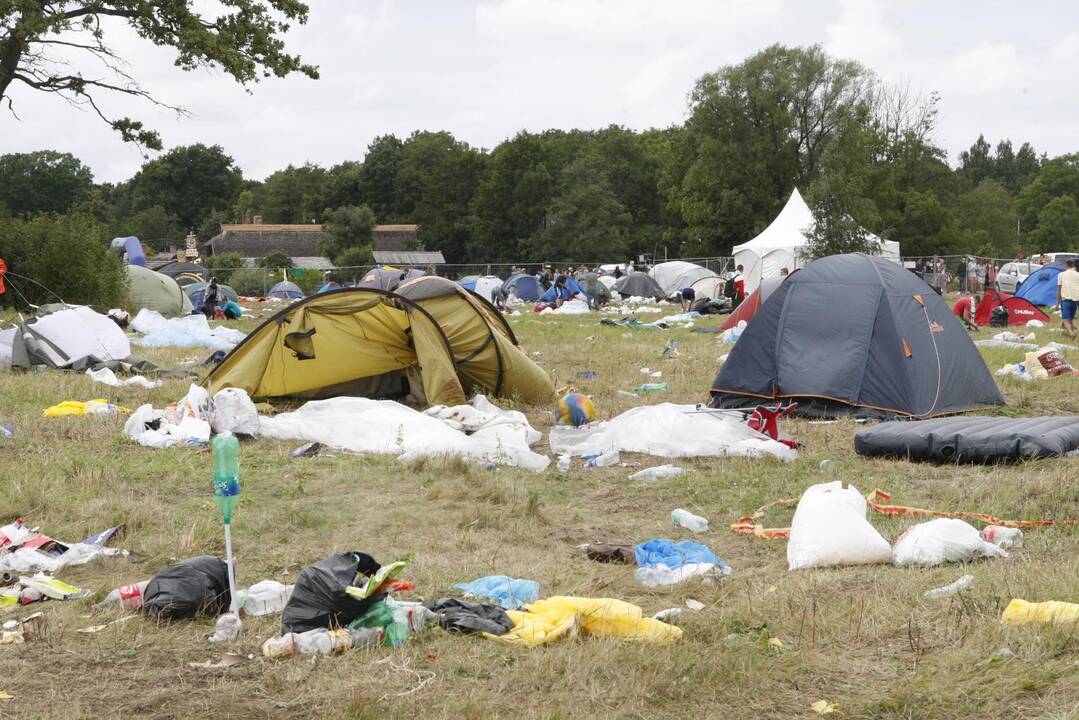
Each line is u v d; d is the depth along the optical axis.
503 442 11.36
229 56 32.16
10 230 31.03
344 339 14.45
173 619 6.11
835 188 41.88
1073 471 9.59
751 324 14.28
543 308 38.69
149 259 73.81
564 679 5.13
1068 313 24.03
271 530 8.23
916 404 13.16
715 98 70.00
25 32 29.59
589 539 8.10
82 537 8.04
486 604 6.01
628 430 11.60
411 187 117.50
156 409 13.08
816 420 13.32
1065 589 6.05
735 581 6.80
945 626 5.66
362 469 10.40
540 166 89.38
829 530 7.18
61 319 17.38
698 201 72.38
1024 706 4.68
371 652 5.51
